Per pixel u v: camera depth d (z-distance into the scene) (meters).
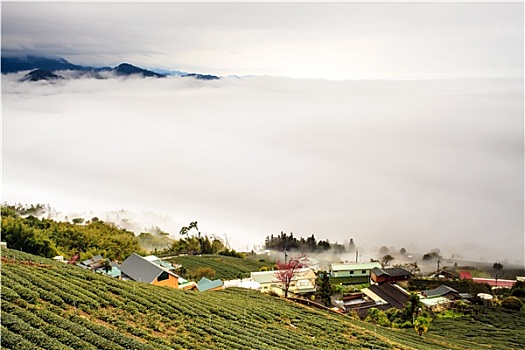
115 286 36.22
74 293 30.69
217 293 49.31
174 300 36.94
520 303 65.38
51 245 62.59
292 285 66.50
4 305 24.77
